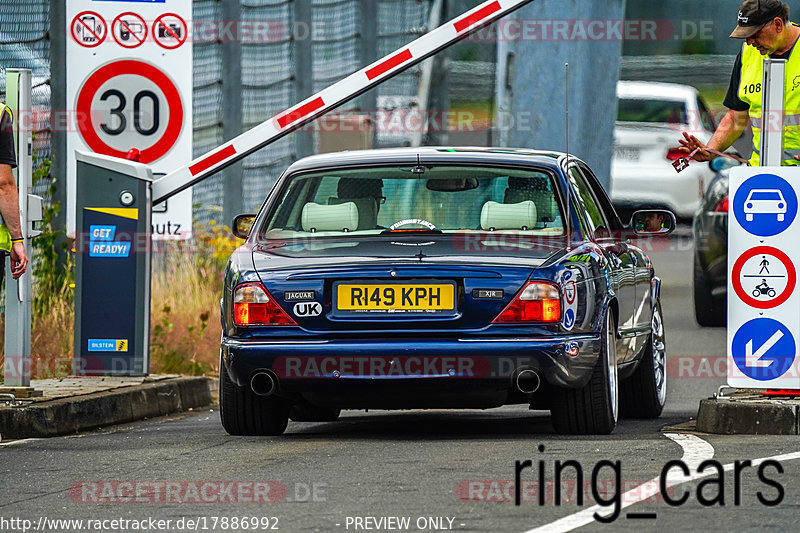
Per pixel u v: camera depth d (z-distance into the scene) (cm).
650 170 8638
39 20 5100
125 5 4647
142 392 3734
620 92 8869
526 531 2034
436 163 3253
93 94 4638
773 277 3078
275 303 3002
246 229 3400
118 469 2669
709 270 5556
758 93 3644
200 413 3903
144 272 3984
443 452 2770
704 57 13025
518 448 2803
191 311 5047
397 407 3159
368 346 2945
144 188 3984
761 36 3597
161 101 4638
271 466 2644
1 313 4475
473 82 9344
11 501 2361
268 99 7050
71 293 4725
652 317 3700
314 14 7294
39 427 3247
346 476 2505
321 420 3675
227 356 3019
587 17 5522
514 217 3166
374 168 3262
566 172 3278
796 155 3606
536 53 5500
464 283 2956
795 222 3069
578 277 3006
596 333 3030
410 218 3178
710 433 3062
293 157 6944
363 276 2977
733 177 3089
